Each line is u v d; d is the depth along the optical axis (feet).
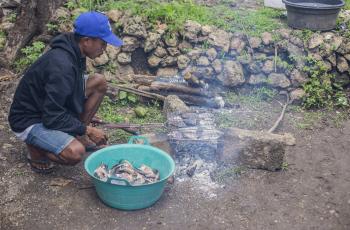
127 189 8.18
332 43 13.21
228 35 13.16
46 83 8.29
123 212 8.55
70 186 9.20
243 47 13.11
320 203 9.05
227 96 12.79
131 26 12.91
